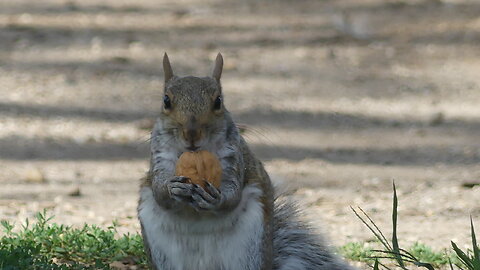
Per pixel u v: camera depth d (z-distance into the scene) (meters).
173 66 18.17
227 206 7.22
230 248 7.44
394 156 14.03
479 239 9.87
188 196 7.03
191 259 7.45
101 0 22.73
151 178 7.49
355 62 18.81
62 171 12.81
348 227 10.31
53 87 16.84
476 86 17.67
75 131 14.81
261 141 14.52
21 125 14.95
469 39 20.08
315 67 18.48
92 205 11.04
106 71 17.72
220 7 22.39
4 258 8.00
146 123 15.20
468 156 13.98
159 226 7.45
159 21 21.09
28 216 10.28
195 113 7.25
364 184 12.51
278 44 19.72
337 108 16.36
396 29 20.64
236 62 18.56
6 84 16.92
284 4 22.59
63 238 8.89
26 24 20.30
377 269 7.72
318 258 8.35
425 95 17.20
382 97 17.05
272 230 7.74
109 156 13.68
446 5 22.11
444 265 8.88
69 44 19.19
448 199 11.74
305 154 13.98
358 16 21.42
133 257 8.78
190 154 7.19
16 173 12.63
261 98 16.64
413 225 10.50
